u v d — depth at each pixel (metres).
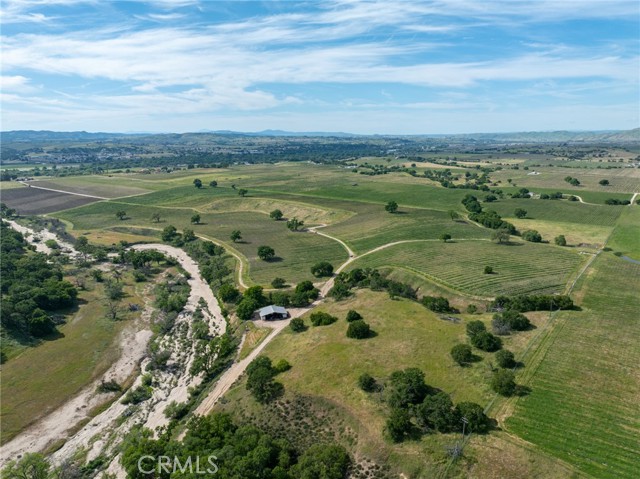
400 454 53.97
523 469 48.88
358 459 55.12
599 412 58.09
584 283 109.12
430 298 96.50
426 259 136.38
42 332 103.19
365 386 65.81
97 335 105.00
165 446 58.62
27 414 77.31
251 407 68.19
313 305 111.12
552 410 58.72
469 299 103.81
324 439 59.75
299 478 52.19
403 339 79.88
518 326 81.69
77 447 69.44
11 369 89.88
